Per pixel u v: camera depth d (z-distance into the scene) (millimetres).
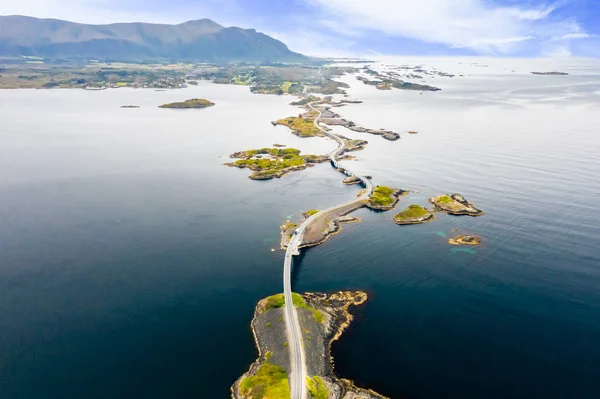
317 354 96500
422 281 130000
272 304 113500
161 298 119688
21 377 90250
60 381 89375
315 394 83500
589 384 88812
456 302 118812
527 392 86750
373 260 143375
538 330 106438
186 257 143250
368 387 88000
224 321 109875
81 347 99500
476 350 99375
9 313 111375
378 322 110250
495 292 123312
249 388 85750
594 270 133625
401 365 94438
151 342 101625
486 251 147750
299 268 138000
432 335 104875
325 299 120438
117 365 94062
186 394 86312
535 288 124625
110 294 120938
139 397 85625
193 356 97188
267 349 98375
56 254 143125
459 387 88000
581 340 102500
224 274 133125
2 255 141750
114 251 146250
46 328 105938
